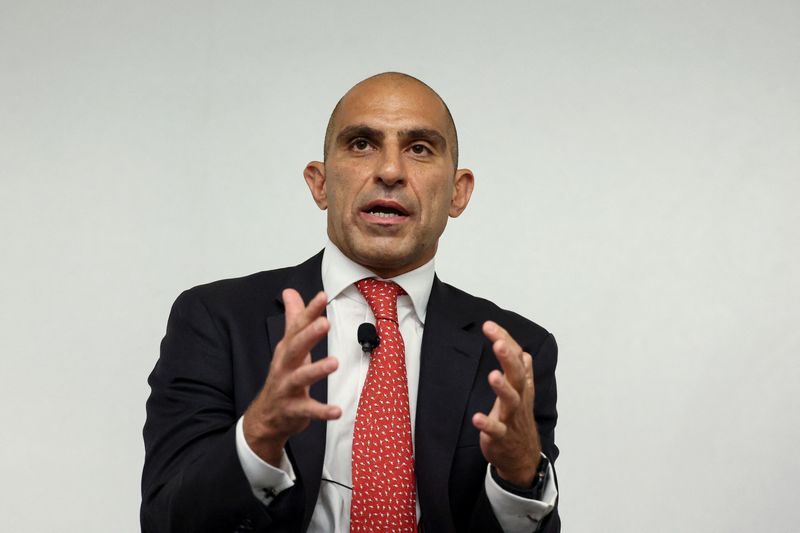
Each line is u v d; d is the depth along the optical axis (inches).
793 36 205.2
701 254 200.7
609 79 205.0
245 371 122.0
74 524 192.4
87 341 195.9
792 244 200.5
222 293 129.2
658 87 204.7
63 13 201.9
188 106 201.6
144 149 199.9
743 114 203.6
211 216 199.2
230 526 106.0
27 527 191.8
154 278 197.3
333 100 203.6
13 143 198.7
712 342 198.8
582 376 197.6
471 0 207.0
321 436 116.8
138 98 201.2
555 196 202.1
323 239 199.6
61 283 196.5
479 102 204.5
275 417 98.8
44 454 193.3
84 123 200.1
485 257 200.1
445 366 125.3
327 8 205.8
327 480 117.3
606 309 199.5
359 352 125.6
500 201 201.8
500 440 104.6
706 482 196.4
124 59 201.9
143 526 117.9
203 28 203.6
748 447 197.0
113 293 196.9
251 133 201.8
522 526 112.3
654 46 205.6
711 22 205.6
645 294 199.6
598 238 201.2
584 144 203.6
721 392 198.1
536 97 204.7
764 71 204.4
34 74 200.5
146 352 195.9
